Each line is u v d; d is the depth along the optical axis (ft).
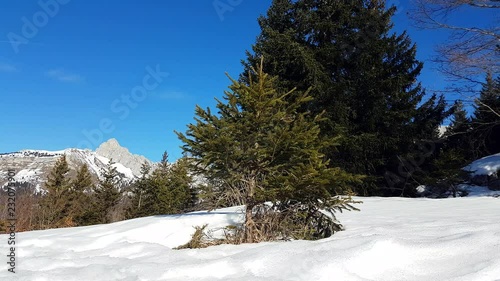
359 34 53.52
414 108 52.47
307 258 11.57
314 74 47.98
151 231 19.36
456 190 52.31
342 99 49.14
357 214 22.72
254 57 51.67
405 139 51.08
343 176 16.17
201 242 16.40
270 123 17.54
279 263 11.48
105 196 95.55
